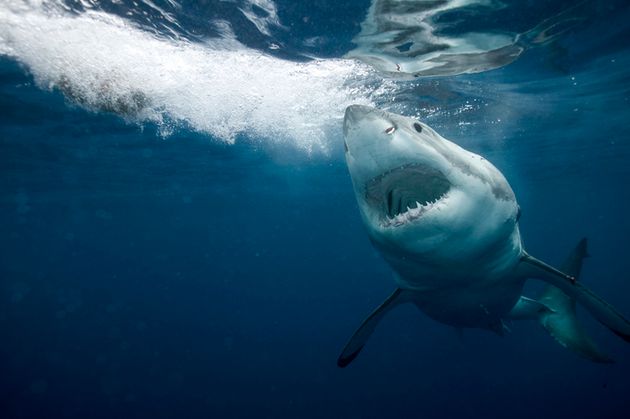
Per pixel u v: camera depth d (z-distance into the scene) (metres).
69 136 16.09
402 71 9.80
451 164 3.41
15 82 10.53
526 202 53.28
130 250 84.00
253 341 53.66
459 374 28.41
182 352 47.66
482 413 21.23
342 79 10.47
